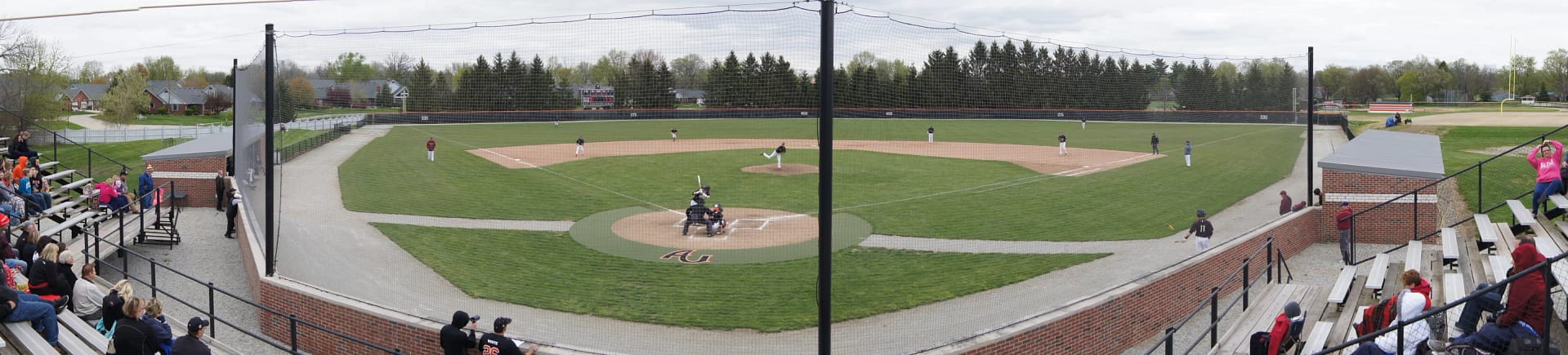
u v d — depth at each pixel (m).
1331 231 24.94
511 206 31.08
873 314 17.34
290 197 32.12
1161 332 16.44
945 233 25.81
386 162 43.50
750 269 21.02
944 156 48.44
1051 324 13.80
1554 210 18.38
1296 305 12.02
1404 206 24.25
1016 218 28.59
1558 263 13.01
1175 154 49.41
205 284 15.70
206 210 30.44
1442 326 11.67
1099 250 23.50
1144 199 32.97
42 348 11.23
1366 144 34.03
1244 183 37.62
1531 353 9.67
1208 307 17.97
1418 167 24.67
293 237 24.45
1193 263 17.62
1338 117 67.38
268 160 16.69
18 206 19.84
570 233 25.73
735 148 52.06
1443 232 18.86
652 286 19.48
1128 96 40.44
